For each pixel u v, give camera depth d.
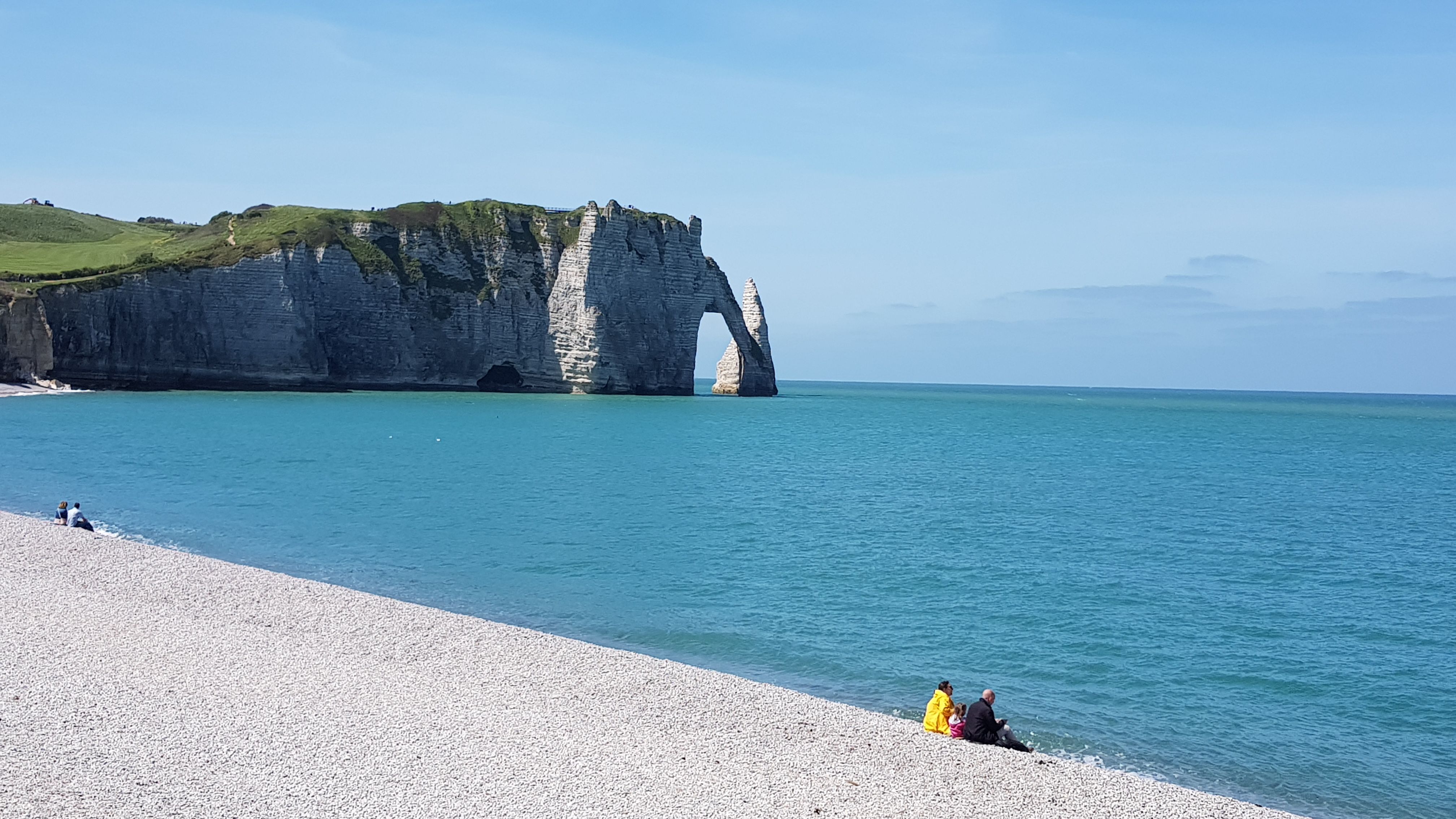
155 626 23.12
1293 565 42.09
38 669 19.06
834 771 16.47
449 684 20.17
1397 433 156.38
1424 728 22.19
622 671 21.83
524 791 14.68
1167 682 25.14
